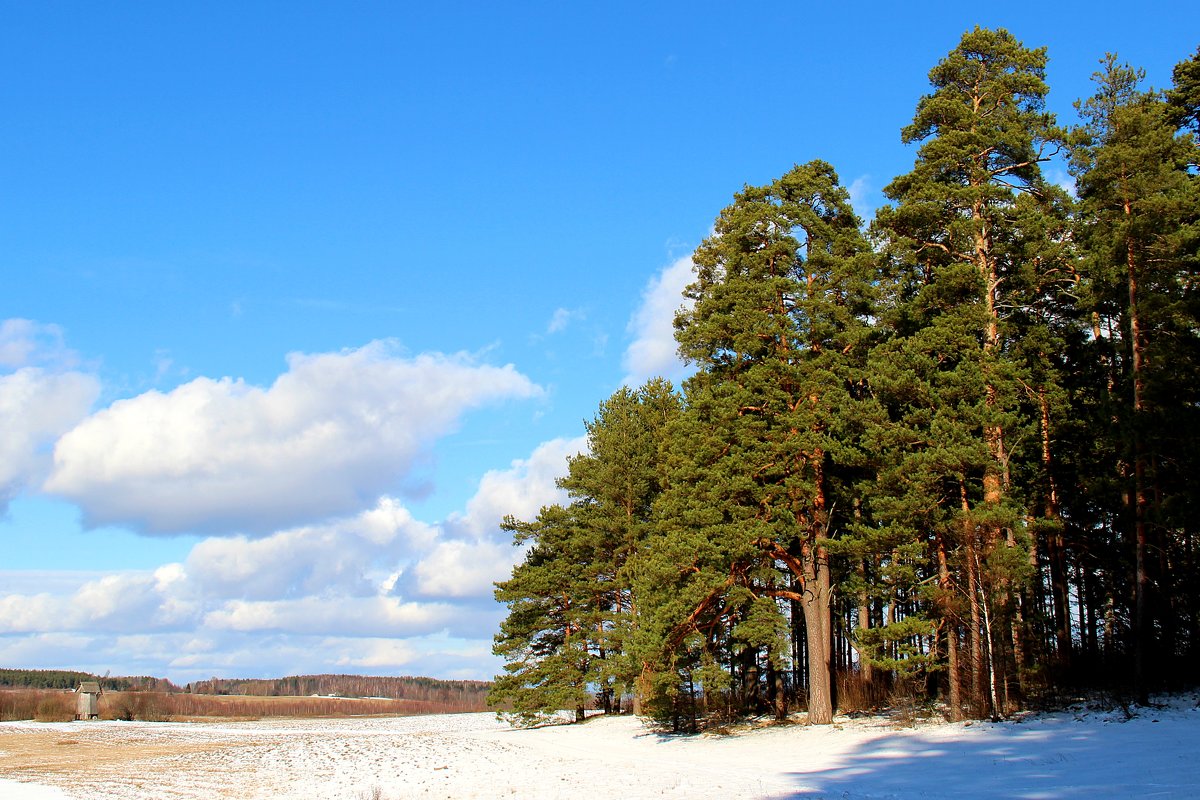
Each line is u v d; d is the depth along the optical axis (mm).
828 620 35906
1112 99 32531
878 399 33469
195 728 79375
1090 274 31453
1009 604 30188
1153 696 28281
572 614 54500
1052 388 31875
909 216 33281
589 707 64938
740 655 41938
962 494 30609
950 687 30812
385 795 24141
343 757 40281
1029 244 31953
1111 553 33625
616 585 52500
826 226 36906
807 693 43000
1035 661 32031
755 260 37062
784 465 34406
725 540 34250
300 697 174250
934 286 31984
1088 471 33312
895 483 30609
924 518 30734
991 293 33250
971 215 33406
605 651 54625
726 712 41188
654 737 39719
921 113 34562
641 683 46281
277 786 28766
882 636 30844
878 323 36438
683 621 35219
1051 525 29344
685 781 23250
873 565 35406
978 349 30562
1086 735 24062
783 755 28516
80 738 63156
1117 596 34562
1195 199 30062
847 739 29891
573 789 22969
